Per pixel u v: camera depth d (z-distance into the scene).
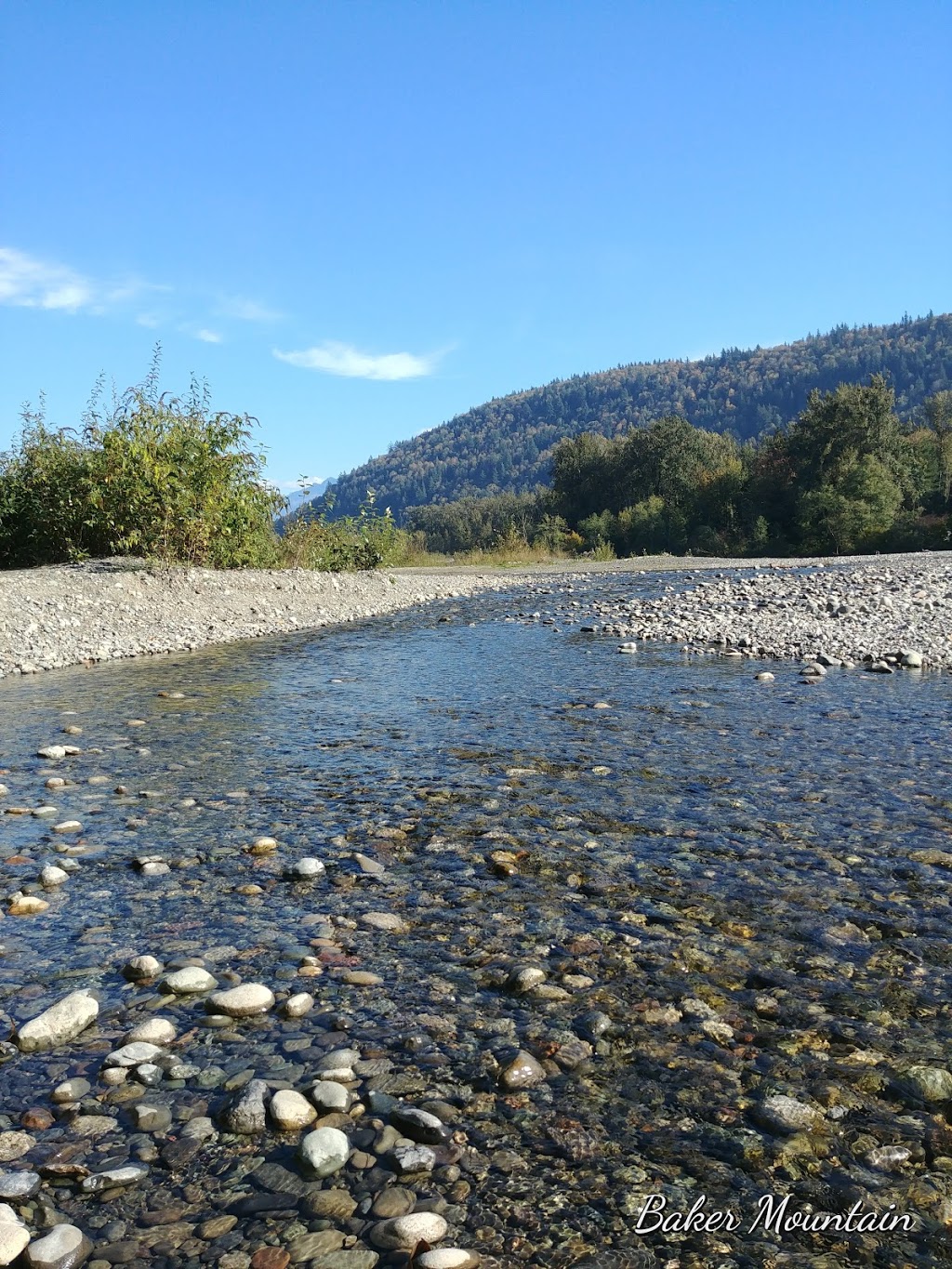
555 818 4.84
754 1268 1.91
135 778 5.74
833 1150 2.27
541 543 50.03
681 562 31.02
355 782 5.59
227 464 17.53
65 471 16.84
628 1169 2.21
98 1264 1.90
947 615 12.59
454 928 3.56
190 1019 2.91
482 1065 2.64
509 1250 1.95
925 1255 1.94
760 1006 2.95
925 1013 2.89
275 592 16.42
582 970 3.20
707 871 4.08
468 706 7.91
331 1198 2.11
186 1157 2.25
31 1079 2.59
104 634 12.12
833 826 4.62
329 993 3.06
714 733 6.70
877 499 52.97
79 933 3.54
